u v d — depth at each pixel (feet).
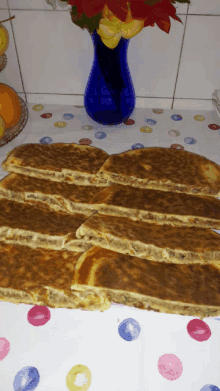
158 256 1.00
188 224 1.07
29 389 0.79
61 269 1.00
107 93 1.59
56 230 1.06
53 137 1.72
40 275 0.98
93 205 1.10
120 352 0.88
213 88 1.94
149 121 1.90
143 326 0.94
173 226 1.08
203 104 2.02
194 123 1.90
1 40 1.52
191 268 1.01
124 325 0.94
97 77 1.55
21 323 0.93
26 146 1.35
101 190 1.21
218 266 1.02
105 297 0.94
